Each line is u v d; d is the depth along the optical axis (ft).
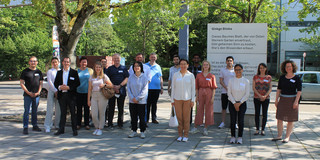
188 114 19.70
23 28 125.08
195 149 17.61
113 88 23.31
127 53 135.03
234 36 25.13
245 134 22.15
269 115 31.71
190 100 19.71
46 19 34.06
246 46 24.97
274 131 23.18
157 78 26.22
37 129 22.82
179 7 32.83
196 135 21.85
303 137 20.95
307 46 109.81
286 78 19.35
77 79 21.81
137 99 20.30
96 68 21.36
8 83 94.79
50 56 116.06
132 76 21.06
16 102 44.65
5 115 30.32
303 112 33.71
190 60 112.16
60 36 27.66
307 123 26.45
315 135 21.61
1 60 112.98
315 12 30.09
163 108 38.11
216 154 16.52
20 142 19.03
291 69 19.12
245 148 17.90
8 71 113.91
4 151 16.84
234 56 25.26
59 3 27.68
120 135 21.57
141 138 20.65
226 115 25.52
